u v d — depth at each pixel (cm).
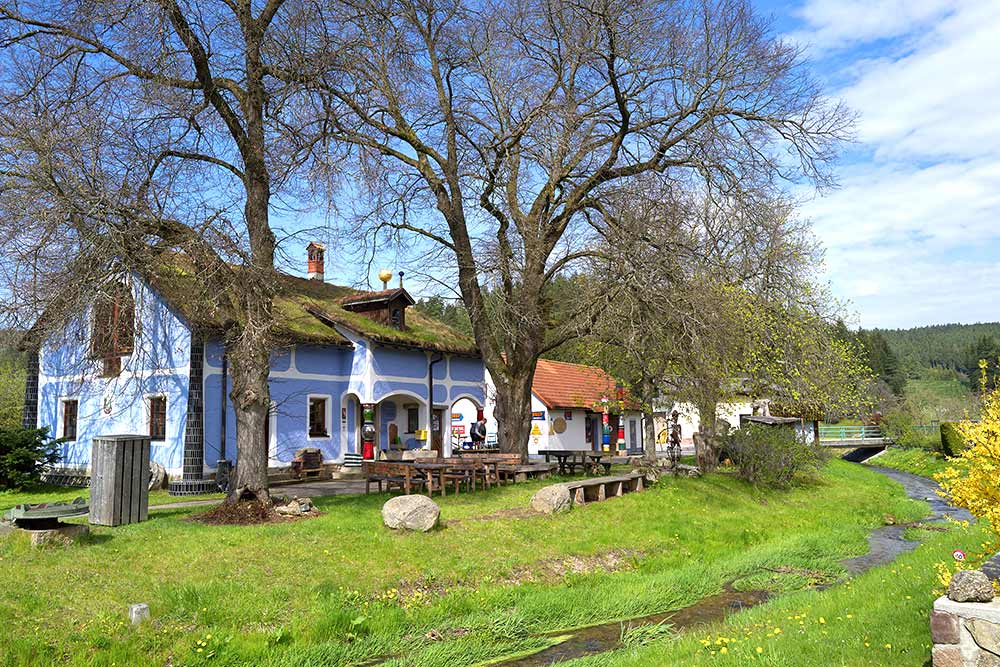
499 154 2162
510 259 2084
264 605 993
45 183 1342
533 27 2112
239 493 1450
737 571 1409
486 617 1065
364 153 1886
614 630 1054
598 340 2253
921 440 5131
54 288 1366
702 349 2005
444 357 3084
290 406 2472
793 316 2905
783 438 2595
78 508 1147
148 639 854
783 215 2795
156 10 1400
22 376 3581
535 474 2297
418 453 2233
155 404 2292
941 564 850
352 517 1462
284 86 1627
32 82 1533
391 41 1800
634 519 1744
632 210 2017
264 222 1552
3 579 949
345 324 2659
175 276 1507
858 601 944
